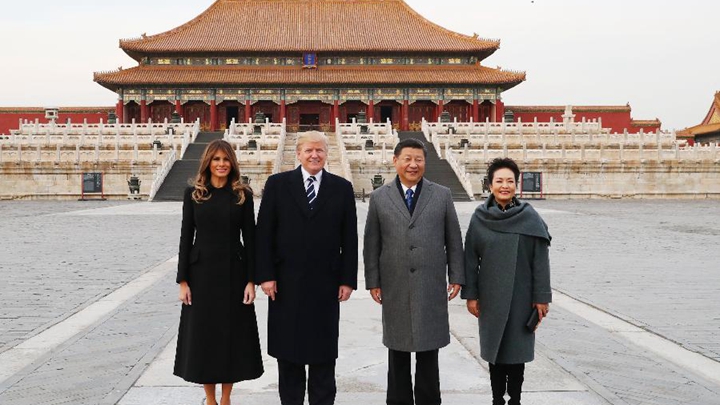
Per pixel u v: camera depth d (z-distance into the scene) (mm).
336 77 109562
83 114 112562
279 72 111438
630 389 9539
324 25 119000
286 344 8945
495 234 8812
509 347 8633
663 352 11531
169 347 11602
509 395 8891
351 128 81938
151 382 9781
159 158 68250
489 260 8812
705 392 9430
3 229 34469
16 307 15188
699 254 24609
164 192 63156
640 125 113062
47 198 68375
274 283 9016
